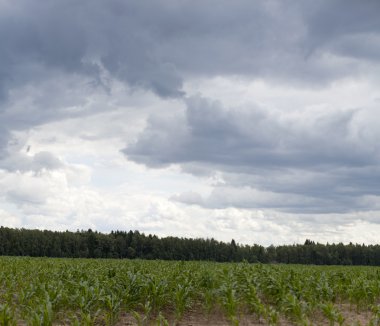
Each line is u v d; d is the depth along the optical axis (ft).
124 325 44.27
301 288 58.54
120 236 369.71
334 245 410.72
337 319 45.32
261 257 382.63
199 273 63.41
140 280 52.37
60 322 44.06
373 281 63.62
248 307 53.11
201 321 47.75
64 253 340.80
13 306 48.44
